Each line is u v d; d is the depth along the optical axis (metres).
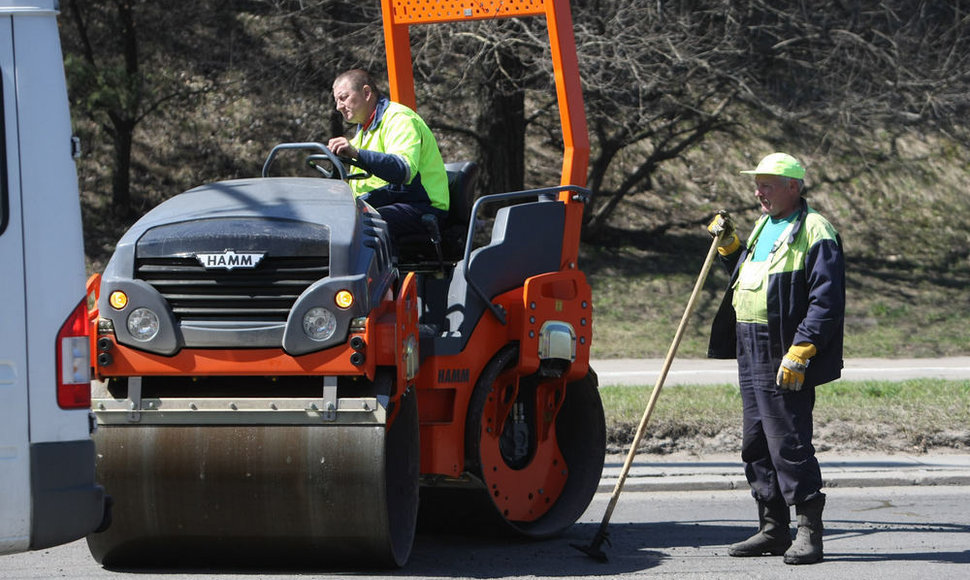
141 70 75.94
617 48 56.53
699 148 82.69
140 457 17.78
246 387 18.28
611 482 28.41
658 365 51.47
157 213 18.70
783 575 19.23
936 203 83.00
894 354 58.00
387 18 25.97
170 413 17.84
